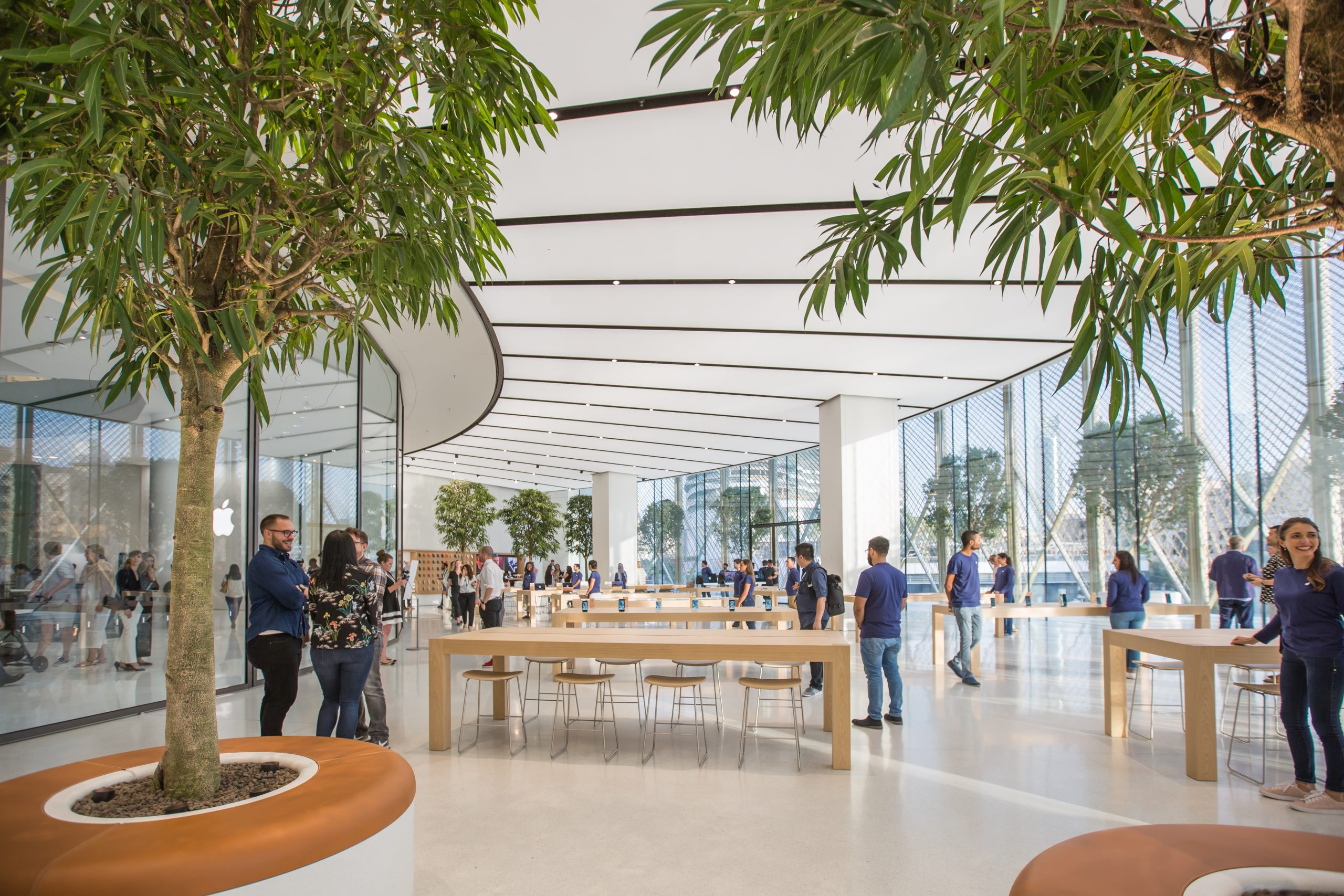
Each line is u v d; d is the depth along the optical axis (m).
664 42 4.84
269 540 4.60
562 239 7.68
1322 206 1.90
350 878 2.12
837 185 6.61
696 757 5.26
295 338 3.17
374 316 10.29
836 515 14.96
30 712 5.69
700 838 3.73
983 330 10.49
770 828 3.86
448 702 5.50
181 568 2.47
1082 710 6.74
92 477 6.26
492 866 3.40
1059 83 1.82
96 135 1.65
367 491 11.79
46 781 2.43
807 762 5.12
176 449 7.14
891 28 1.22
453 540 24.95
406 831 2.39
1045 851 1.80
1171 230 1.87
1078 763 5.05
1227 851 1.77
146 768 2.59
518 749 5.49
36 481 5.79
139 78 1.80
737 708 7.02
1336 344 10.41
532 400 15.94
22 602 5.67
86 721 6.11
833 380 13.68
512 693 7.83
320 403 9.83
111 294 2.02
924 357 12.05
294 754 2.71
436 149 2.47
